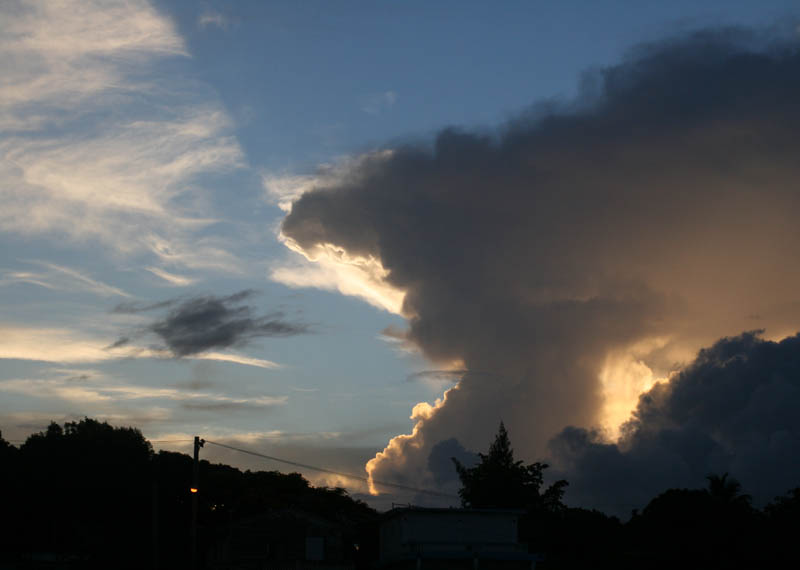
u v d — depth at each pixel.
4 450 92.25
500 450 93.94
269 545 76.50
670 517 89.31
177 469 96.50
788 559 81.69
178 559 83.50
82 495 88.56
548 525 88.44
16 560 84.25
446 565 59.72
